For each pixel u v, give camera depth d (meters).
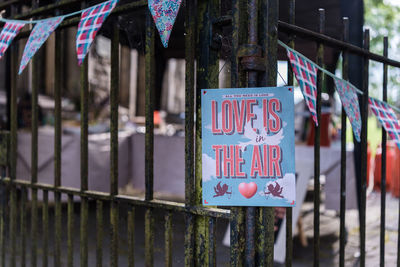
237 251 1.08
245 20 1.08
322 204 4.56
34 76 1.78
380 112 1.60
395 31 9.84
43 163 3.24
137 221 3.58
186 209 1.20
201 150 1.21
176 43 2.23
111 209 1.43
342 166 1.47
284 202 1.04
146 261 1.33
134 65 8.13
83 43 1.14
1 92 4.36
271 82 1.09
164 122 5.14
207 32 1.17
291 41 1.26
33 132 1.80
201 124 1.19
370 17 9.91
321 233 3.49
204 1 1.18
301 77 1.20
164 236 1.31
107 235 2.74
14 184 1.91
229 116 1.09
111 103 1.41
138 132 3.98
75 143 3.30
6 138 2.00
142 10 1.36
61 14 1.60
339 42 1.41
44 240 1.74
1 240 2.04
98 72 4.88
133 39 1.58
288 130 1.04
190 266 1.21
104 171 3.50
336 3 2.24
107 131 4.00
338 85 1.36
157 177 3.73
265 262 1.08
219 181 1.09
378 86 8.27
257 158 1.06
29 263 2.59
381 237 1.66
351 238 3.36
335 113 4.78
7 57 2.71
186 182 1.21
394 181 5.08
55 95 1.66
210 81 1.18
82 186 1.56
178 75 10.27
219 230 2.25
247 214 1.08
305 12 1.95
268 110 1.05
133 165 3.85
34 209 1.80
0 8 1.94
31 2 1.80
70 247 1.61
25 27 1.93
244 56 1.05
